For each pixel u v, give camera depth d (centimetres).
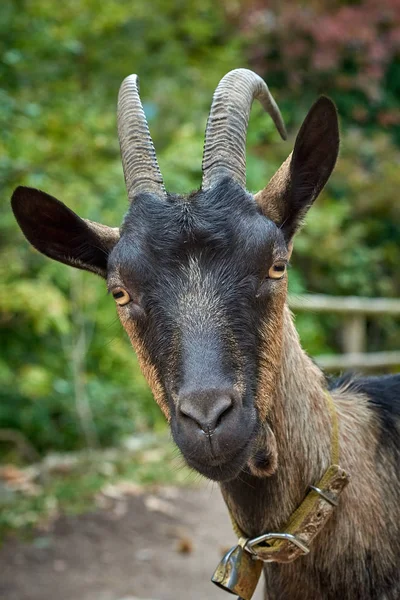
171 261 291
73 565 591
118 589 555
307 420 320
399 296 1217
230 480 306
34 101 786
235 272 289
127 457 808
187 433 271
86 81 954
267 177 946
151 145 322
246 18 1195
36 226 343
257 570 325
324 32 1180
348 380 367
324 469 321
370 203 1185
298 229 324
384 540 328
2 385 827
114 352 878
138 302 296
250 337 288
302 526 311
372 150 1233
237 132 318
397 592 328
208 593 551
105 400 838
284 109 1227
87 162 800
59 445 839
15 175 713
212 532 658
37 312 772
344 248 1120
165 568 590
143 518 676
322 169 321
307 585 326
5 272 775
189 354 276
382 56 1219
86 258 345
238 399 275
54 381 825
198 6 1079
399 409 357
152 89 977
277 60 1241
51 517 666
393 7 1231
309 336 1002
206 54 1063
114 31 976
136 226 300
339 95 1262
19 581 561
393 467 340
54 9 874
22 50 830
